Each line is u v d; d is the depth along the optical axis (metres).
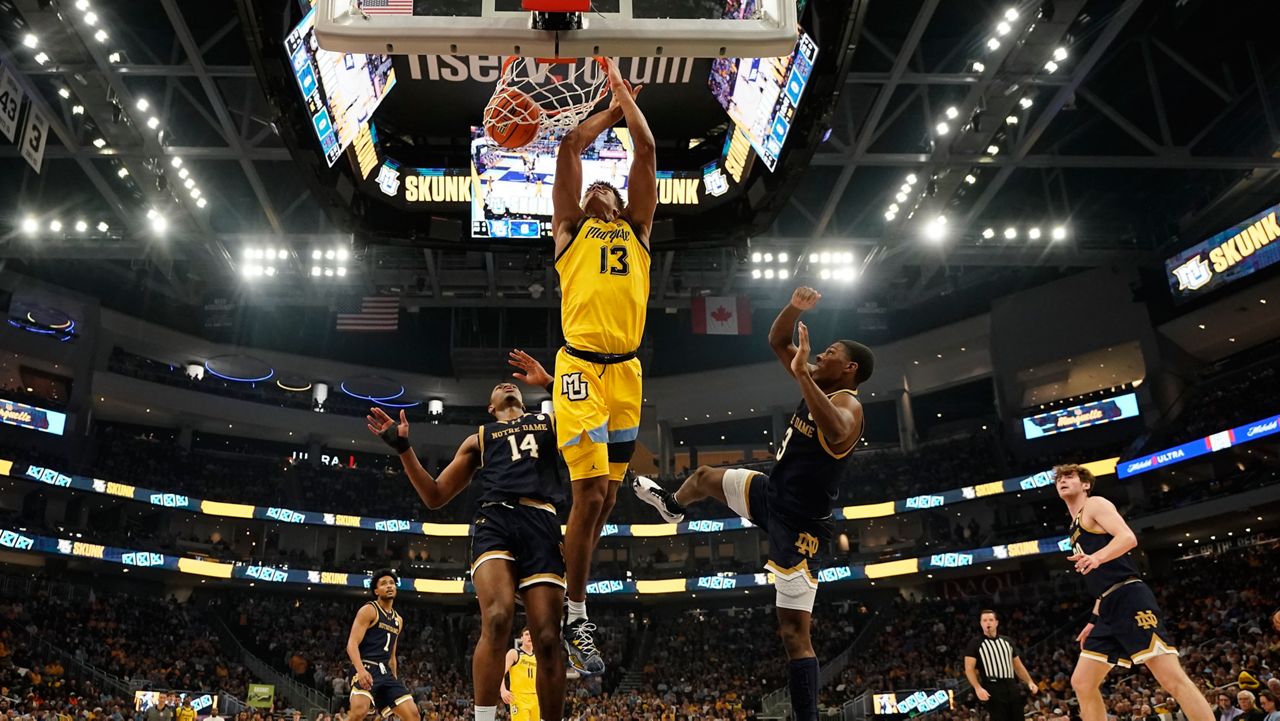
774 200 11.89
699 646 43.81
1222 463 37.94
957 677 34.75
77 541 37.91
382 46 4.95
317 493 48.19
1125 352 42.16
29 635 33.53
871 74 25.66
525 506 5.30
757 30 5.07
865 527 49.06
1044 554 38.84
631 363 4.91
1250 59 29.53
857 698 31.19
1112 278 41.72
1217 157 29.38
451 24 4.90
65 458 41.22
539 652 4.98
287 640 41.94
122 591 42.44
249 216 36.12
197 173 31.73
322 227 34.47
